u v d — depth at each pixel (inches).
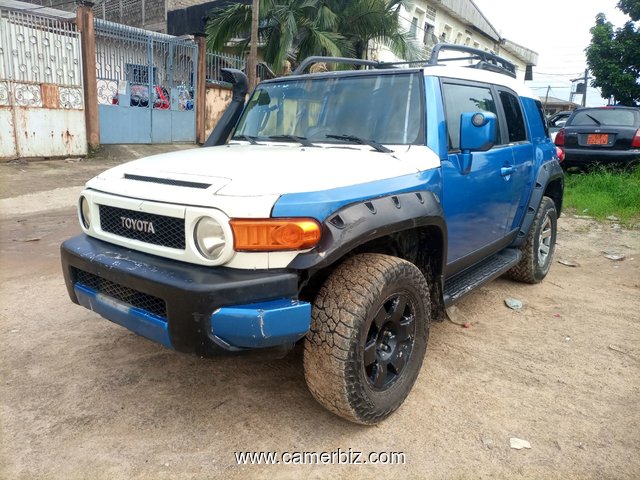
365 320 94.4
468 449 99.4
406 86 127.7
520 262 188.2
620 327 158.9
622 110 387.5
